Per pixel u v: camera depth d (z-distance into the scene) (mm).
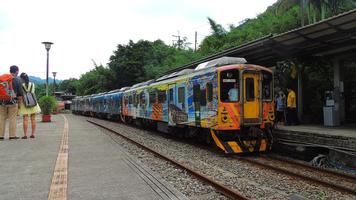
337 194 7895
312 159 12711
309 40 14273
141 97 25219
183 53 46062
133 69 49062
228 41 37156
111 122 35875
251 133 13555
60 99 77438
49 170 8633
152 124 23844
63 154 10906
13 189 6902
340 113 16562
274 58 18141
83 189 6961
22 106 14266
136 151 13531
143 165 9469
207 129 15031
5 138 14648
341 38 13789
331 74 19141
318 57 17094
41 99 28719
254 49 16047
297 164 11492
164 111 19609
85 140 14977
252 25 37000
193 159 12445
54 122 28531
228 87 13328
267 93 13930
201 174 9039
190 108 15750
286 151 13969
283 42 14695
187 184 8391
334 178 9750
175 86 17703
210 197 7301
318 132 12727
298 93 17797
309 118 17781
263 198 7395
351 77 19125
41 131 18891
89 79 68438
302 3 25141
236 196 7137
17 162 9562
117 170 8773
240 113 13344
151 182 7543
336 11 25188
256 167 11078
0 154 10758
